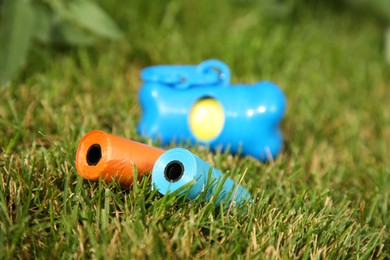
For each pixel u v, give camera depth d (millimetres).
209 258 557
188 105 701
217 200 599
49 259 557
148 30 939
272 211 617
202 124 700
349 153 777
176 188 573
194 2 1030
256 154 703
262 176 679
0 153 661
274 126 699
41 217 596
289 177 677
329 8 1144
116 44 905
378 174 733
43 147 657
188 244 561
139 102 745
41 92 778
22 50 750
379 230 636
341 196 666
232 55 908
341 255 594
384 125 852
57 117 724
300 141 792
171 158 580
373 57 1024
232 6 1058
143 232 566
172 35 935
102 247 561
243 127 690
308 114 839
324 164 751
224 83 715
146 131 708
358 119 854
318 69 957
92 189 606
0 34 747
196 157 582
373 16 1121
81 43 841
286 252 569
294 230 596
